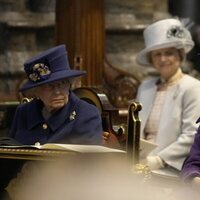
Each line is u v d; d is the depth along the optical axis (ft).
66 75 40.50
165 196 32.35
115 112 45.98
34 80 40.81
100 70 64.08
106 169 31.83
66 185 30.81
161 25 55.21
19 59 84.17
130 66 87.92
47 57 40.68
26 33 85.56
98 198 29.12
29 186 33.24
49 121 41.63
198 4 96.17
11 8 85.61
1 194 35.91
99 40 63.87
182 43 54.60
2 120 63.46
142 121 54.75
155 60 55.36
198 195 38.27
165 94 54.44
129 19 89.51
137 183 31.63
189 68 89.56
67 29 63.36
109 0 89.40
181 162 51.37
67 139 41.24
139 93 56.29
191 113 52.42
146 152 49.62
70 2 63.16
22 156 33.60
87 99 47.34
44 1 86.94
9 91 82.69
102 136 43.96
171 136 53.06
